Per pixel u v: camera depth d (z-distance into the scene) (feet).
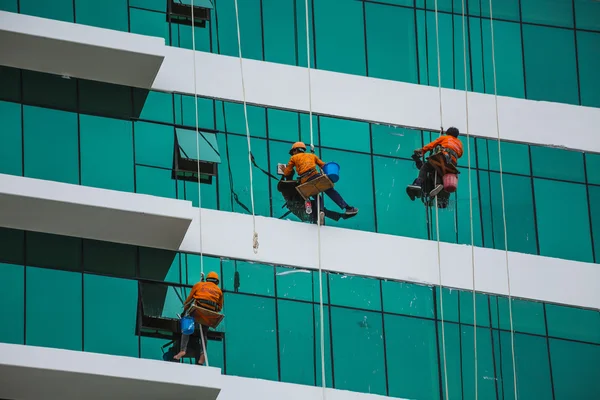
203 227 181.68
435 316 184.03
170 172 183.52
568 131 201.46
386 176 191.42
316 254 183.52
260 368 175.42
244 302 178.70
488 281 187.93
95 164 181.37
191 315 169.78
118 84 187.52
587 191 198.08
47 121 182.29
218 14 195.42
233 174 185.88
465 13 205.26
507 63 203.82
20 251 175.01
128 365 163.94
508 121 199.82
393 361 180.04
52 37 180.34
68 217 173.99
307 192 179.42
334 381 177.06
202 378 165.58
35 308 172.04
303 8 198.90
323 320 180.14
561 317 188.34
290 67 195.00
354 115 194.18
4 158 178.40
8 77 183.83
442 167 185.78
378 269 184.65
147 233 176.96
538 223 194.18
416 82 199.21
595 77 206.69
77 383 163.94
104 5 190.90
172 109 187.83
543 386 183.93
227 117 189.47
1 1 186.39
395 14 202.18
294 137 190.90
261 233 183.01
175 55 191.31
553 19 208.54
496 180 195.42
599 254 194.18
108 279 176.04
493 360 183.62
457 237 189.88
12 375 162.20
